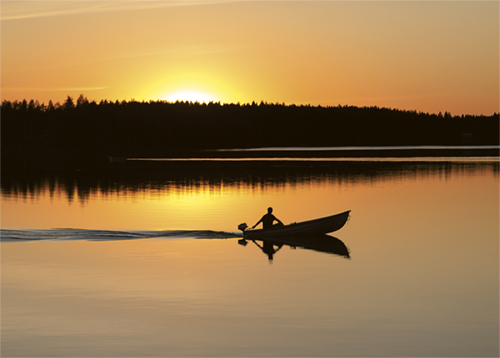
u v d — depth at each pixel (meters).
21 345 11.51
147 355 11.06
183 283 16.16
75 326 12.56
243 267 18.33
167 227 26.92
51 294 15.00
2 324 12.66
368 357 11.01
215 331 12.29
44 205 35.81
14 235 24.38
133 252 20.91
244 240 23.73
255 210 33.09
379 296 14.83
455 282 16.25
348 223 27.97
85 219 29.45
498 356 11.05
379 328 12.48
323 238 24.03
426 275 17.11
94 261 19.20
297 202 36.81
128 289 15.48
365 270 17.81
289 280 16.53
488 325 12.65
